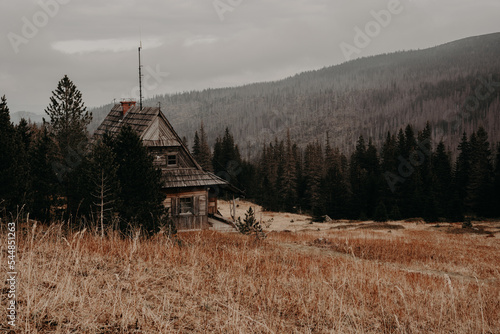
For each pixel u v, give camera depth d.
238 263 10.16
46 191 22.12
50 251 7.82
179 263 8.98
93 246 8.95
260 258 11.84
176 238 12.53
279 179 105.31
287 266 11.54
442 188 89.81
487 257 25.59
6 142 16.02
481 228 53.72
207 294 7.18
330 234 39.75
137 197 18.16
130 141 18.80
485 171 89.00
